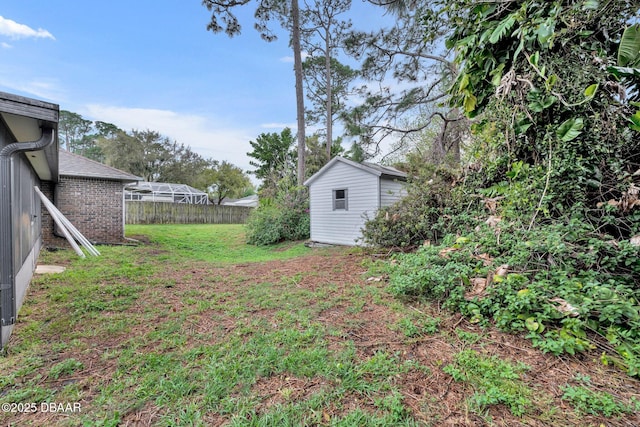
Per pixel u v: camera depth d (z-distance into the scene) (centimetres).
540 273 297
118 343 269
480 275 330
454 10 403
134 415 178
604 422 160
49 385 207
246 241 1146
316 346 253
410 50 991
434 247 450
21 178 416
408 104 1041
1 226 259
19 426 170
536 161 406
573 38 353
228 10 1115
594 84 324
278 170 1588
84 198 914
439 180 589
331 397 188
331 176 984
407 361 225
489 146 479
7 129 296
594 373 200
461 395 187
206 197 2675
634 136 342
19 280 364
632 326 219
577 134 336
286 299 379
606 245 288
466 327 276
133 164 2555
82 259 646
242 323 307
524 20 344
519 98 388
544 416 166
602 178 346
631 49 299
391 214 638
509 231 381
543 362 215
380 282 429
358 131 973
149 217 1781
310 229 1064
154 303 372
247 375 213
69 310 346
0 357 243
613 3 320
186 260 704
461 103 479
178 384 204
